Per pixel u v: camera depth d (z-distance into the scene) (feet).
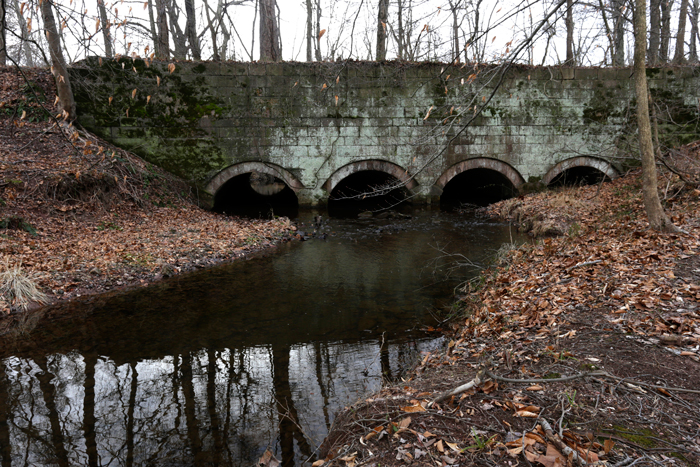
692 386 9.18
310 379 13.98
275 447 10.57
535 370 10.71
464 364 12.49
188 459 10.23
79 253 27.30
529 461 7.32
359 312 20.53
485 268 27.32
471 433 8.41
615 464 7.07
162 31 49.14
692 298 13.37
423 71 50.14
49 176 33.78
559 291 16.37
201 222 40.06
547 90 52.01
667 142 51.83
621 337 11.86
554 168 53.57
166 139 47.32
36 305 21.29
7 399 13.05
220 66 47.42
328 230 42.27
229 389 13.48
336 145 50.55
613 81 52.37
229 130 48.49
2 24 17.28
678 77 52.29
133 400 12.92
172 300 22.56
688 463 7.04
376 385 13.29
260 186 89.61
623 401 8.93
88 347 16.85
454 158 52.37
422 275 26.89
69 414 12.21
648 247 19.24
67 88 42.37
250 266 29.50
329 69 48.49
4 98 42.04
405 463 7.82
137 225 35.58
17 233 27.78
